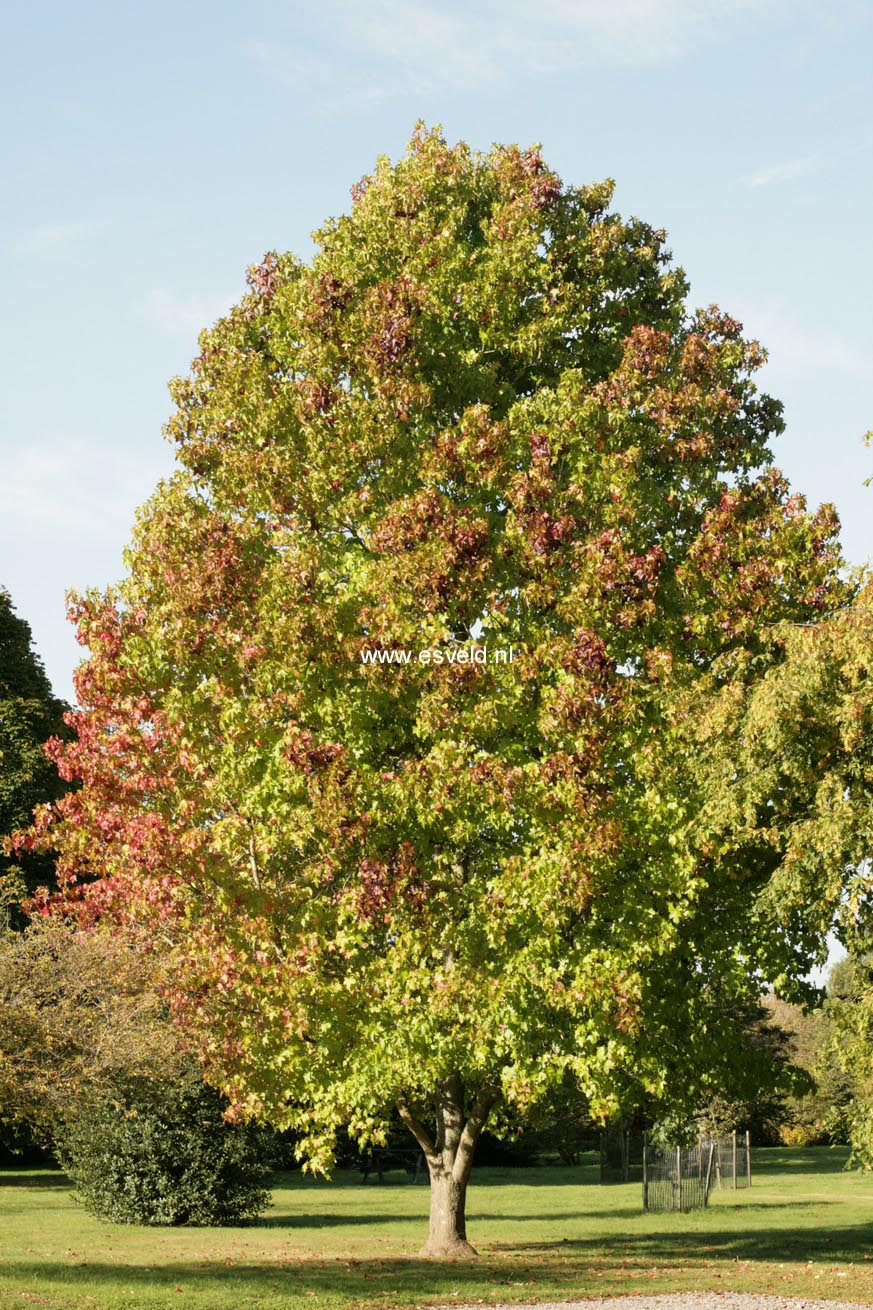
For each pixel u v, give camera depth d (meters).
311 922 17.41
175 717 18.30
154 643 18.70
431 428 19.42
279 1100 17.97
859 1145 14.95
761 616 17.17
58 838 19.52
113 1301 13.30
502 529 18.89
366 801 17.17
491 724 16.97
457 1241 19.48
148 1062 27.25
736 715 15.23
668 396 18.95
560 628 18.02
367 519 19.03
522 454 18.77
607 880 16.28
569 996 15.84
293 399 19.69
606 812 16.41
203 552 18.77
